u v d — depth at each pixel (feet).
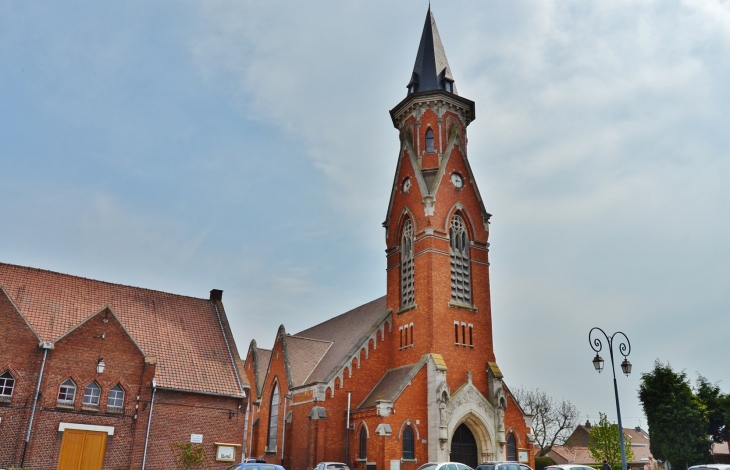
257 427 216.74
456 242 194.49
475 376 178.81
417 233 191.62
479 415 171.22
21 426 118.83
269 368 220.64
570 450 393.50
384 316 194.80
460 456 169.37
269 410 212.02
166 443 134.62
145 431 132.05
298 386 193.67
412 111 212.64
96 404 128.57
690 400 220.84
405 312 189.78
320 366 207.00
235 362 156.15
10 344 122.21
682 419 215.92
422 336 178.50
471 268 193.16
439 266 184.24
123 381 132.46
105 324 133.69
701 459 212.43
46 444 120.78
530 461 177.99
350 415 176.45
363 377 185.16
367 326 201.67
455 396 168.76
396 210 207.51
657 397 225.76
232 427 144.66
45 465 119.65
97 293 153.69
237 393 147.43
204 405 142.41
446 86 215.31
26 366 122.62
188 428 138.62
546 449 334.24
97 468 125.08
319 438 170.50
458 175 202.49
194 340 156.76
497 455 169.78
